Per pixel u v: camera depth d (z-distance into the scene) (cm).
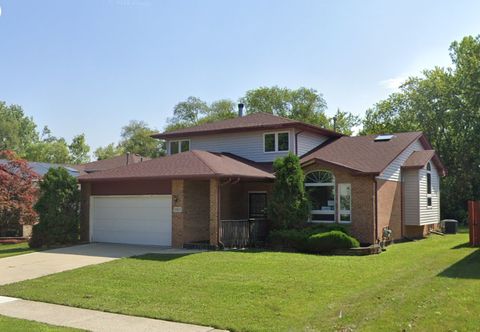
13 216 2516
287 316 848
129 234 2116
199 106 6738
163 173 1967
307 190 2089
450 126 4041
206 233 2064
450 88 4031
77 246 2009
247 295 1016
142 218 2081
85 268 1432
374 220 1917
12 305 1011
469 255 1542
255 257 1554
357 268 1326
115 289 1125
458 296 930
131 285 1162
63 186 2147
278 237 1866
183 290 1084
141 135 7112
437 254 1606
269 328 781
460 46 4100
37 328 805
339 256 1628
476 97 3725
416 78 4497
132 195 2100
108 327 823
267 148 2423
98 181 2155
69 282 1237
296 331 755
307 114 5606
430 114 4184
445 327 737
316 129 2456
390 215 2112
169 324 834
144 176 1978
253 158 2462
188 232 1961
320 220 2055
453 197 3825
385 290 1020
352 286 1083
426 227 2458
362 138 2523
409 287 1039
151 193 2039
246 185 2344
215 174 1806
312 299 967
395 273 1238
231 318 848
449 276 1153
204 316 866
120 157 4212
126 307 953
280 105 5703
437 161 2573
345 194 2006
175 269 1352
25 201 2461
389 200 2111
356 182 1962
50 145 6894
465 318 781
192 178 1881
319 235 1741
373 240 1905
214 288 1093
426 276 1170
